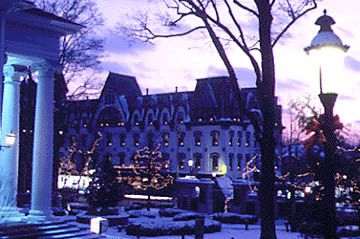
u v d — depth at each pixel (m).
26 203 44.81
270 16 16.97
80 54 49.12
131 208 59.75
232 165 76.75
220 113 77.69
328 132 7.80
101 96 95.69
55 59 26.73
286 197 55.66
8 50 24.56
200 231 33.88
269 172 17.11
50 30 26.45
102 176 46.56
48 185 26.33
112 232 38.22
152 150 84.81
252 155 79.44
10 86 27.22
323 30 7.84
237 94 18.39
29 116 51.41
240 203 58.41
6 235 22.66
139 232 36.62
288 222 46.34
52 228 25.42
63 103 49.94
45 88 26.31
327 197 7.72
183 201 62.22
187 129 80.94
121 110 92.06
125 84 98.69
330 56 7.54
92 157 81.00
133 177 84.38
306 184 43.28
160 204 69.12
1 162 26.31
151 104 88.50
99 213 44.41
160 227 37.59
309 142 9.28
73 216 41.38
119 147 91.00
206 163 77.75
